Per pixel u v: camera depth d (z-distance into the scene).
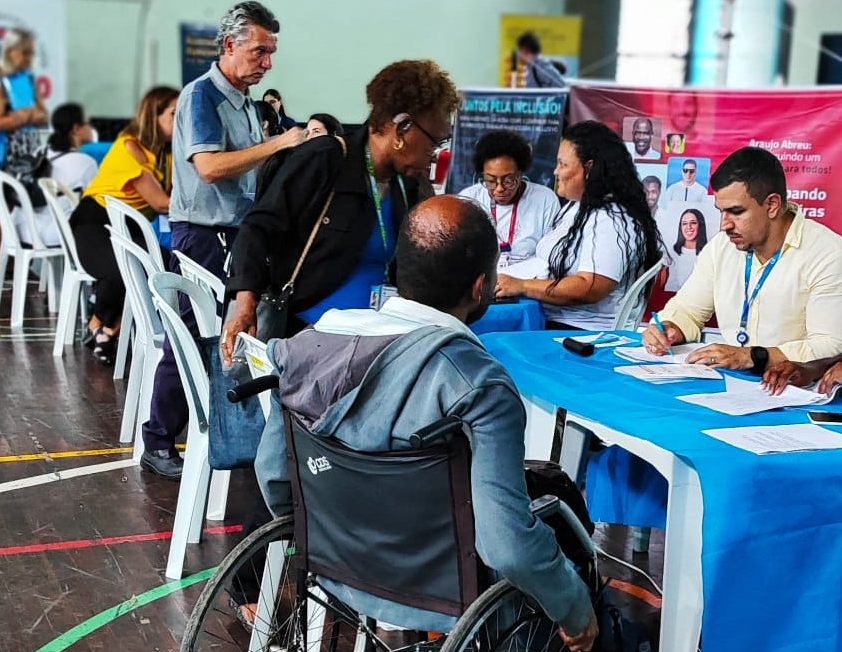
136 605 2.75
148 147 5.09
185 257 3.40
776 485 1.78
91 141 7.41
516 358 2.62
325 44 9.01
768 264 2.63
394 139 2.56
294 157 2.61
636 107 4.53
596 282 3.48
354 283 2.70
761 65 9.11
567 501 1.94
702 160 4.46
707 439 1.94
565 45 9.16
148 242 4.28
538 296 3.53
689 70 9.11
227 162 3.44
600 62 9.18
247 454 2.46
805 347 2.48
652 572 3.05
